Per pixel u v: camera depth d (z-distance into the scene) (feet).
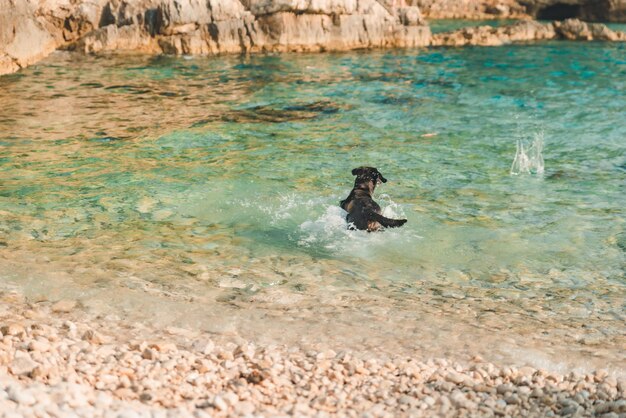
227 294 26.78
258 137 48.42
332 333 23.86
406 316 25.40
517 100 61.05
